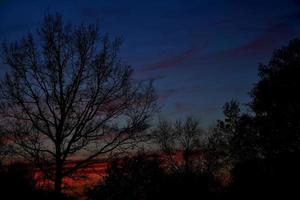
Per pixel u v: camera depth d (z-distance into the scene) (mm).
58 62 21219
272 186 25094
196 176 28406
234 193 27547
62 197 20578
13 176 18891
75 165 21031
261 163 28281
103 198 21938
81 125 21328
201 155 31625
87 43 21688
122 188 22500
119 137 22078
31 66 21000
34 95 20812
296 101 29547
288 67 30562
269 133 29844
